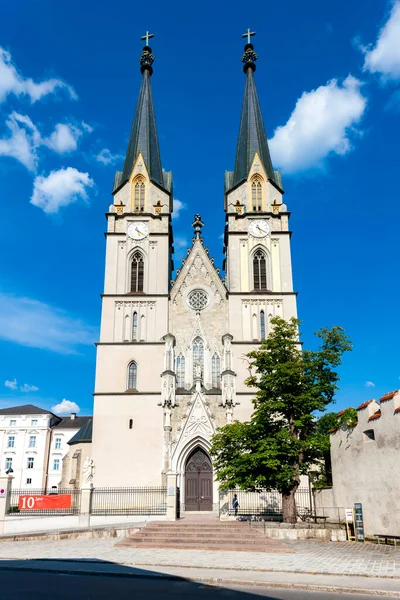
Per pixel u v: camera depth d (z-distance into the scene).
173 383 58.69
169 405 57.69
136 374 59.72
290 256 64.88
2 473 41.22
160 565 24.34
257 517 46.50
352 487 35.31
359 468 34.38
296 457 40.00
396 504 29.94
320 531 33.91
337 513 37.91
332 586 18.78
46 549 30.86
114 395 58.25
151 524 37.28
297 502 51.09
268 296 62.66
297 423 39.03
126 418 57.47
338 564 23.62
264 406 39.97
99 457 56.00
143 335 61.31
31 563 25.47
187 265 65.12
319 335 47.25
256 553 28.22
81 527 40.56
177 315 63.03
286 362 41.59
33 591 18.23
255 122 72.88
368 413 33.56
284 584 19.44
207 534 33.59
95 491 51.62
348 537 33.03
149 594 17.72
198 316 62.75
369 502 32.88
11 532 39.78
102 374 59.31
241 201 67.75
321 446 38.91
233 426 41.19
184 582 20.52
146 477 55.38
